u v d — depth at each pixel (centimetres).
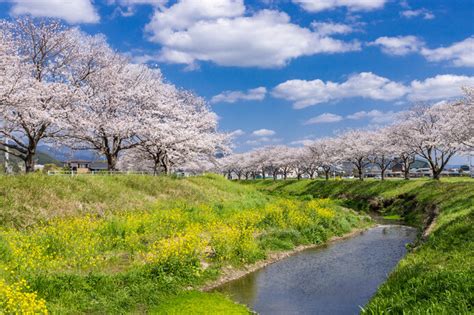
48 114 2342
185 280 1267
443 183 3616
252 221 2136
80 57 2788
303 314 1116
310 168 7481
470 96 2930
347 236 2430
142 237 1597
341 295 1280
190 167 4722
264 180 8638
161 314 1003
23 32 2547
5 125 2350
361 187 5028
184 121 3684
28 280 1011
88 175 2578
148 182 2822
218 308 1082
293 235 2078
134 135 3172
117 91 3028
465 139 3228
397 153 4791
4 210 1725
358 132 6366
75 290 1025
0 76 2091
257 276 1490
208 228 1861
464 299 775
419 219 3006
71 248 1329
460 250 1237
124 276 1161
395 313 833
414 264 1214
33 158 2467
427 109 4309
